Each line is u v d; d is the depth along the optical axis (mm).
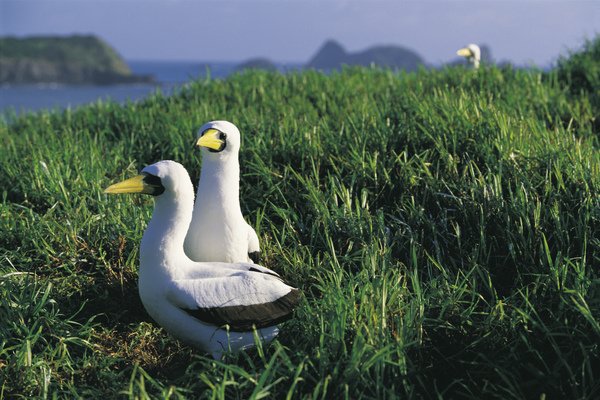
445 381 2168
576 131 3748
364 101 3938
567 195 2715
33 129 4238
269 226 2875
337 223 2738
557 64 5289
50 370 2115
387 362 2008
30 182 3184
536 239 2551
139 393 1996
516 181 2777
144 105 4688
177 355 2287
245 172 3260
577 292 2152
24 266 2602
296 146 3295
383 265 2420
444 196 2805
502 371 2059
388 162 3080
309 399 1894
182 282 2121
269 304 2172
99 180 3115
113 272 2545
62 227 2742
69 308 2426
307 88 4621
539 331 2199
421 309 2197
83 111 4668
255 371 2023
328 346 2074
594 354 2100
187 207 2146
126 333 2355
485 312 2291
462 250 2586
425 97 3828
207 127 2346
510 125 3236
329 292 2246
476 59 5195
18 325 2266
